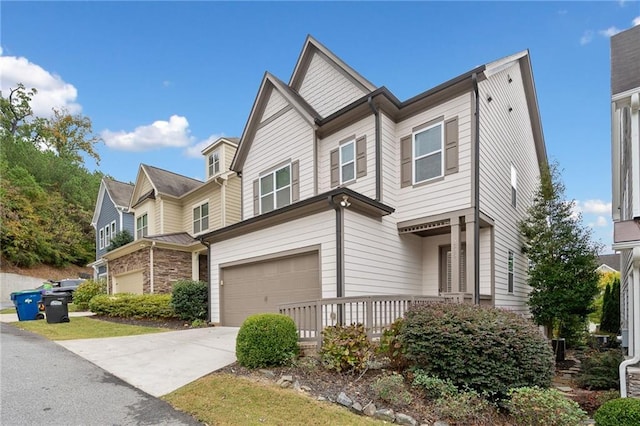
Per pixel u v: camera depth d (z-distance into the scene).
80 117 42.44
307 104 12.08
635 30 9.05
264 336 6.20
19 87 38.56
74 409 4.51
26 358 6.88
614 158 9.26
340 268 8.16
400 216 9.91
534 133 14.70
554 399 4.55
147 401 4.82
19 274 26.19
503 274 10.02
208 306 12.45
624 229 6.31
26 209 27.61
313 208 8.98
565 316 10.66
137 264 16.81
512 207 11.39
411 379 5.52
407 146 9.96
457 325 5.31
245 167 13.74
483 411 4.79
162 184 19.88
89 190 37.06
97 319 13.73
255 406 4.68
